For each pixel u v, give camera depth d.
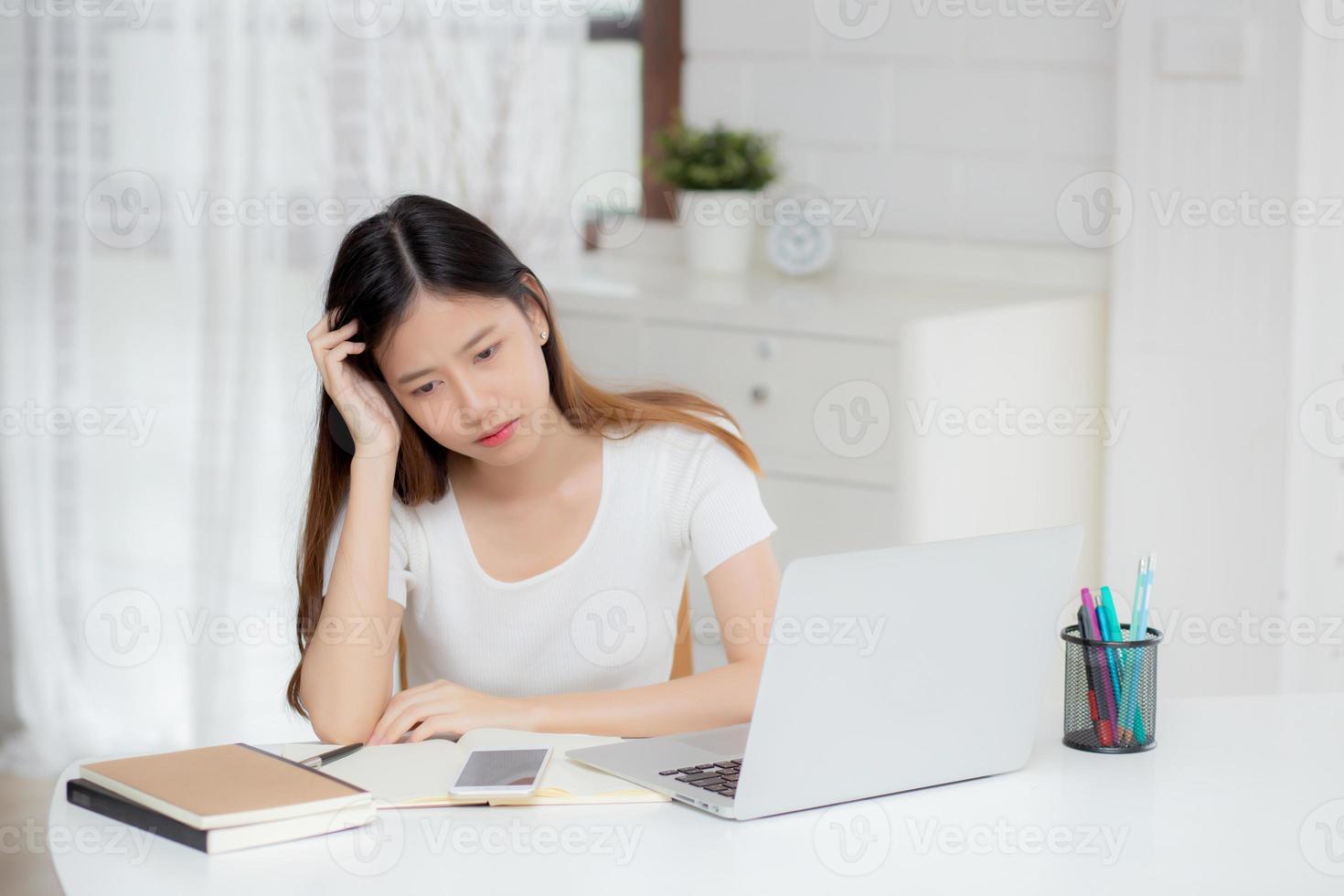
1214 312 2.37
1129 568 2.50
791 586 1.13
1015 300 2.48
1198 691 2.45
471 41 2.91
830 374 2.36
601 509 1.63
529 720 1.42
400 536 1.62
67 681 3.23
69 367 3.14
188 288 3.04
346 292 1.44
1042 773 1.29
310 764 1.30
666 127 3.09
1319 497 2.37
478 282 1.41
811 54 2.83
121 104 3.03
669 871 1.08
